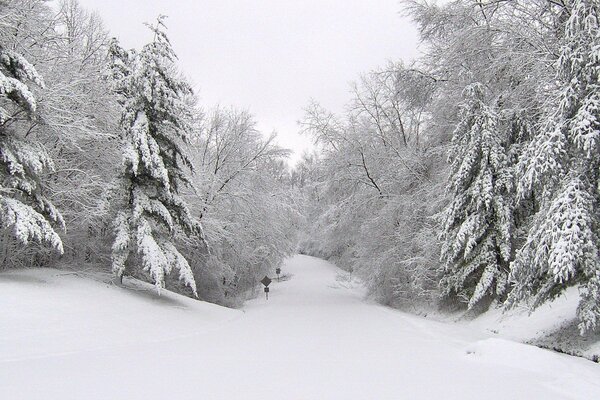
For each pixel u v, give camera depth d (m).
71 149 18.52
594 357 10.51
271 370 8.03
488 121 17.72
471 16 22.31
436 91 25.62
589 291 10.44
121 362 8.39
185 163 19.62
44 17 18.62
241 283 37.91
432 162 26.70
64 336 10.24
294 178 75.69
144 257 16.44
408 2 24.77
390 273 27.27
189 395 6.10
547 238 10.96
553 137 11.18
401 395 6.32
